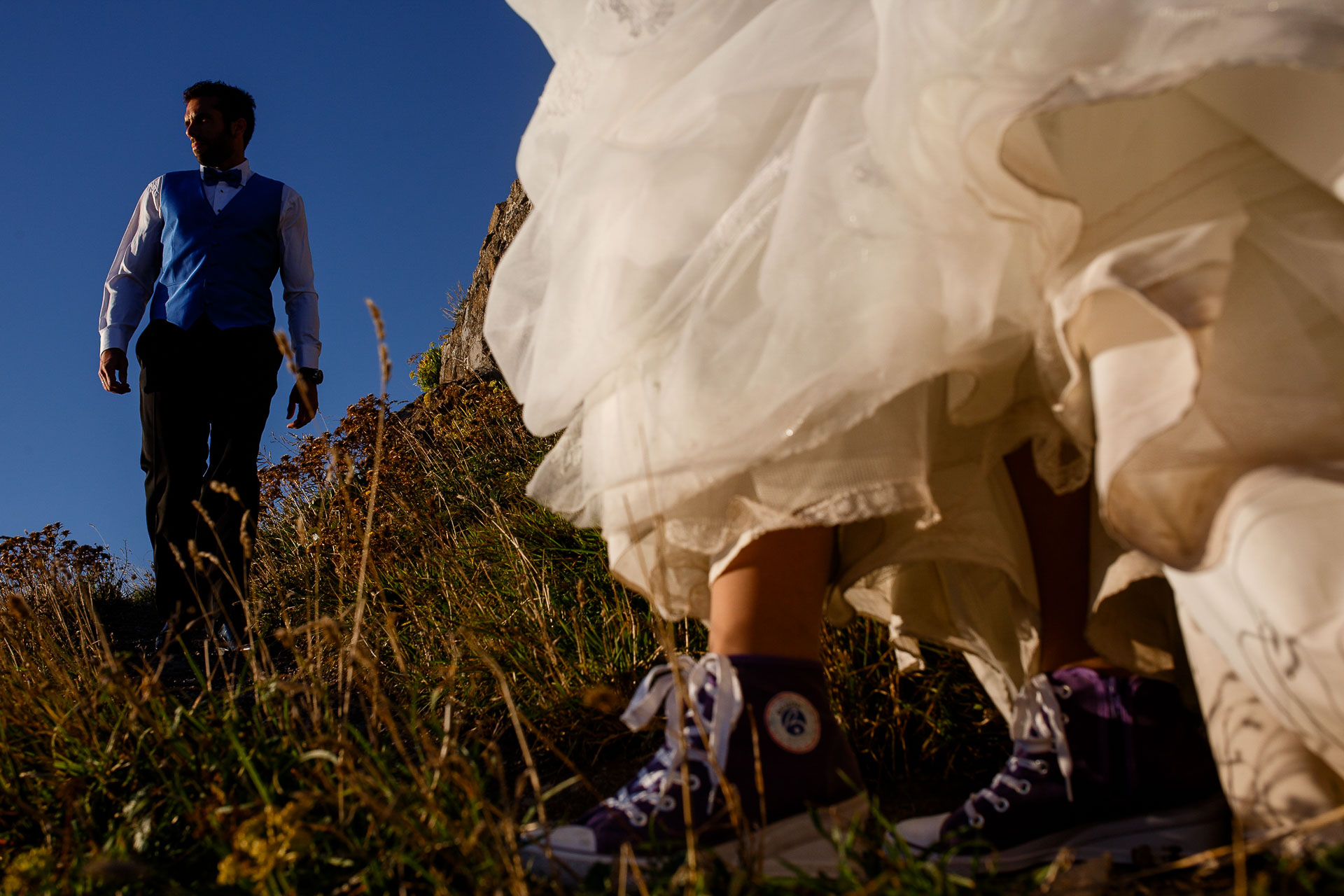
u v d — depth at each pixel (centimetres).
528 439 532
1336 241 91
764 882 103
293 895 113
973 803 119
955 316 103
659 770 118
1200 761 117
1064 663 123
